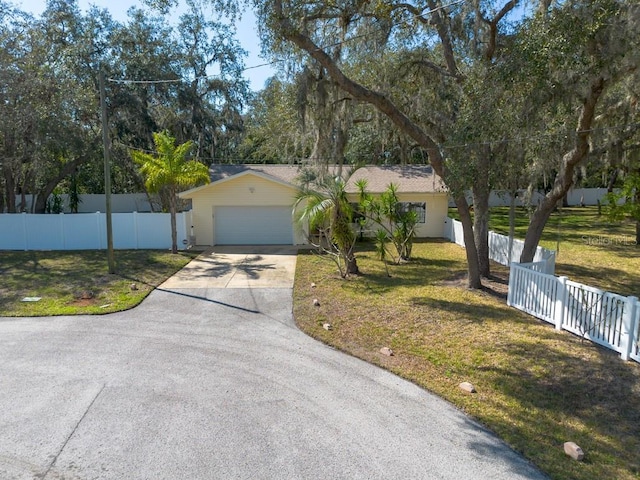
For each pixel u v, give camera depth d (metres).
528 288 8.88
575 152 9.77
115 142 23.17
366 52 10.30
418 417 5.07
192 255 16.06
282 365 6.51
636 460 4.27
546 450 4.43
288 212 18.53
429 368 6.39
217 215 18.58
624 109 10.45
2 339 7.53
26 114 16.80
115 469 4.10
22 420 4.92
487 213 11.77
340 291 10.78
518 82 8.25
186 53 25.05
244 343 7.41
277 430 4.78
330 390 5.73
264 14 8.81
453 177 9.26
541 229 10.96
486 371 6.27
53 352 6.95
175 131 24.61
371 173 21.23
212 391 5.68
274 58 10.24
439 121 11.24
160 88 23.52
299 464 4.20
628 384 5.79
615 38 7.39
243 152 34.31
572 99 8.66
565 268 13.56
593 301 7.26
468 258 10.89
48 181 21.86
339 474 4.05
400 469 4.13
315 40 10.02
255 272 13.12
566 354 6.79
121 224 17.39
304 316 8.84
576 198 39.03
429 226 20.45
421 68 11.46
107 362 6.57
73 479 3.95
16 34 17.69
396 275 12.58
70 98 18.52
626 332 6.54
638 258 15.14
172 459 4.25
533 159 12.16
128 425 4.85
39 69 18.06
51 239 17.30
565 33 7.54
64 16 21.30
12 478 3.95
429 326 8.18
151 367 6.41
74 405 5.27
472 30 10.49
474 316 8.73
